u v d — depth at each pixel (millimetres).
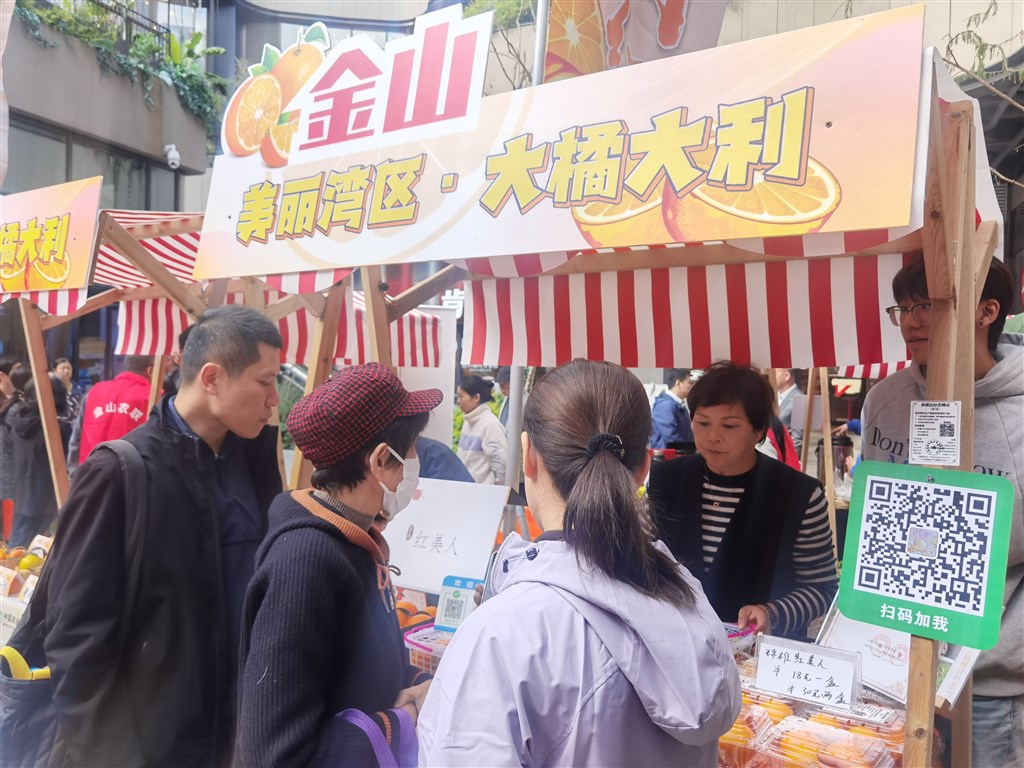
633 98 1173
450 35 1424
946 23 2197
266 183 1666
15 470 3754
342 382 1149
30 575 2344
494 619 807
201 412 1522
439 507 1716
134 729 1354
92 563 1340
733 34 2207
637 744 769
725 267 1929
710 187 1074
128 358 3703
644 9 2211
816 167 985
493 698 751
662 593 829
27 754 1464
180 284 2160
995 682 1616
